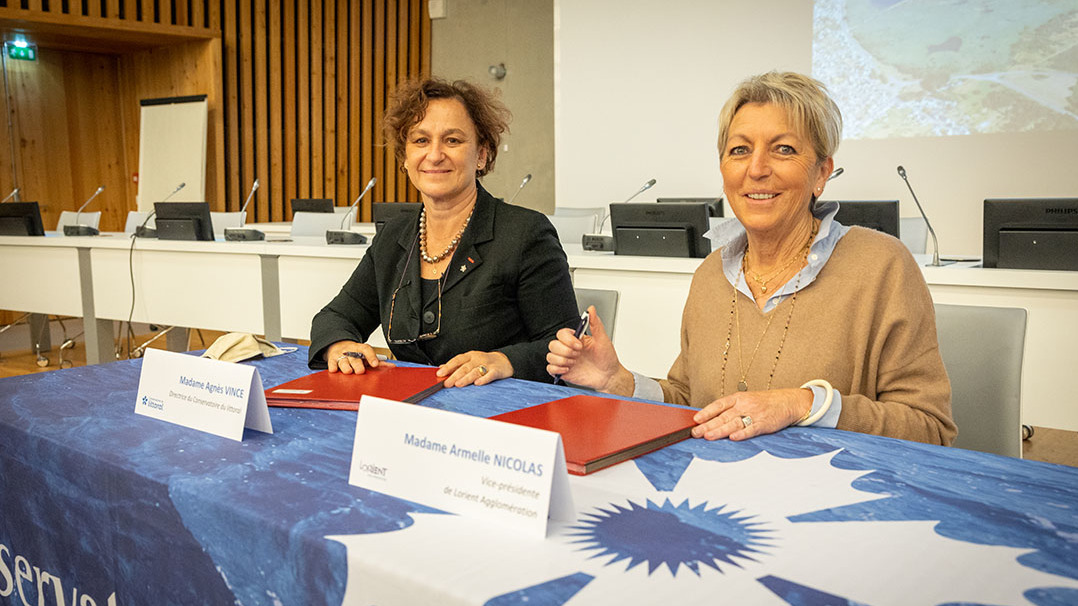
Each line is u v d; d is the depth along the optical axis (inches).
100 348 189.3
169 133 329.7
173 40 323.3
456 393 54.8
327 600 29.8
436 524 31.5
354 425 46.6
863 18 252.1
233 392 44.3
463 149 70.7
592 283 135.8
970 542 29.4
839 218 130.6
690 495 34.6
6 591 48.4
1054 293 107.6
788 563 27.7
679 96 286.2
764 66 270.1
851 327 52.6
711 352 57.5
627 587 25.9
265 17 348.5
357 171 386.0
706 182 285.3
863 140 255.8
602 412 47.0
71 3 293.9
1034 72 229.0
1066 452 134.0
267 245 161.6
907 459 39.6
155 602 38.0
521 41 371.6
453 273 70.9
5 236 200.4
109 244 182.1
